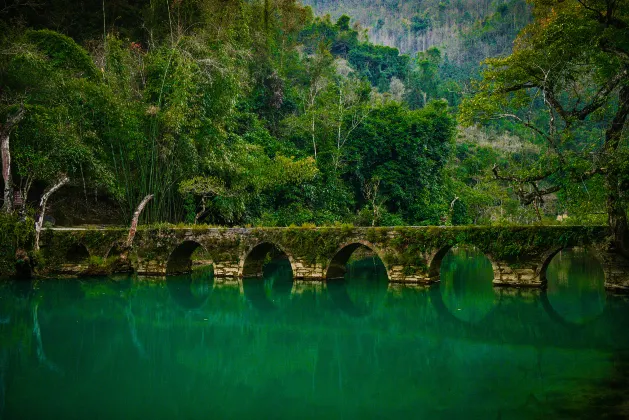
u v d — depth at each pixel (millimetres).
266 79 36250
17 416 9227
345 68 51938
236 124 29328
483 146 48844
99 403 10023
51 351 13711
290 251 23609
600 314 17031
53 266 24125
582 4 16156
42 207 22828
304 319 17625
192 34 28453
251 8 37844
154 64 24703
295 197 31250
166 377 11750
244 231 24297
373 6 125375
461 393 10344
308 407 9797
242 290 22203
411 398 10148
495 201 41938
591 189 17359
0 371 12008
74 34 32781
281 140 34938
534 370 11555
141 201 24891
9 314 17672
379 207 34219
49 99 23969
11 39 24969
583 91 19219
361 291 21750
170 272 25375
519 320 16797
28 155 22156
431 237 21109
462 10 110500
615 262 18812
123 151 24922
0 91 23547
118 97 24625
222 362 12945
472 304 19312
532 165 18500
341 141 36719
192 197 26688
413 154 37312
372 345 14414
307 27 59375
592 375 11016
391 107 38969
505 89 19250
